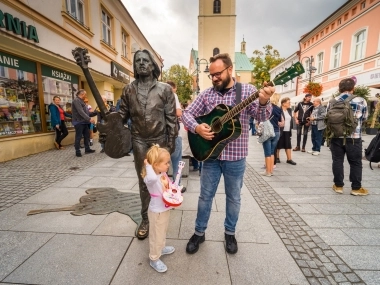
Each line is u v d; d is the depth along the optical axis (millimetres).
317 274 1862
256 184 4152
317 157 6754
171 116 2391
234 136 1950
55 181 4223
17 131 6227
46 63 7168
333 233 2477
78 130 6363
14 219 2742
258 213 2957
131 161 5969
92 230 2500
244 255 2100
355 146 3445
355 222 2719
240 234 2457
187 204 3236
